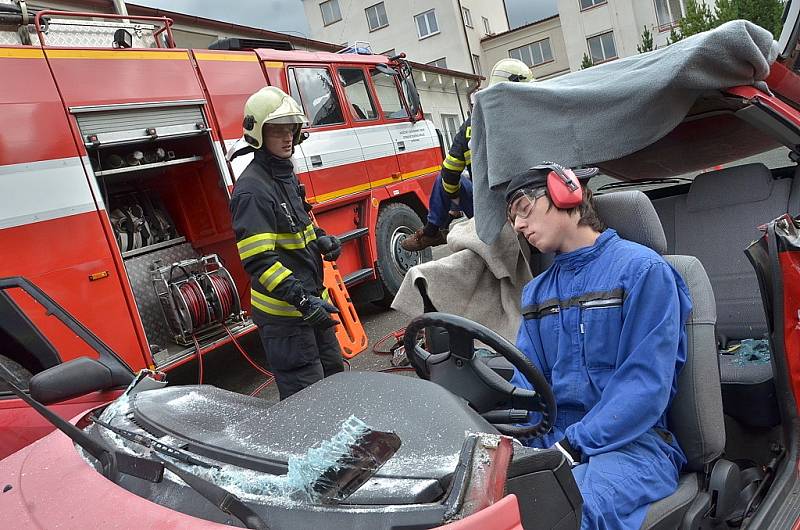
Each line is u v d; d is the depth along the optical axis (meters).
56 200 4.16
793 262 2.06
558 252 2.15
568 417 2.12
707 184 3.10
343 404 1.31
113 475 1.33
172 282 5.00
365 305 7.53
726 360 2.71
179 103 4.89
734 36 2.28
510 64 3.63
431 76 15.52
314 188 5.89
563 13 31.45
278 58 5.82
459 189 4.14
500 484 1.04
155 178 5.51
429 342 2.04
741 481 2.10
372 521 1.01
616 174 3.67
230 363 6.19
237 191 3.10
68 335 4.09
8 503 1.38
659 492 1.82
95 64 4.45
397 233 6.88
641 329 1.90
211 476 1.19
